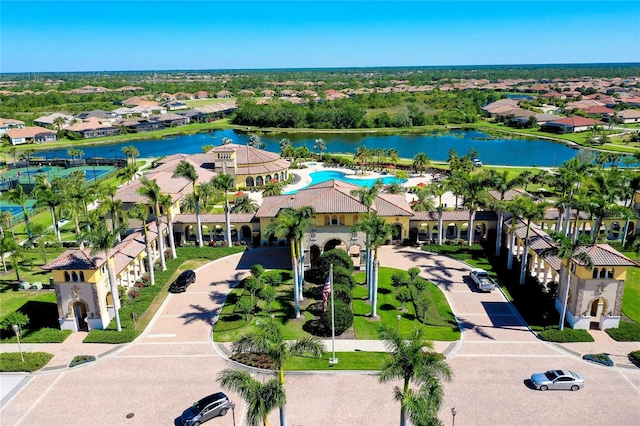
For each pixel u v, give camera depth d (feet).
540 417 123.75
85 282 166.91
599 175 223.30
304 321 175.42
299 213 170.40
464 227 272.72
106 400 133.39
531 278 207.31
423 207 263.70
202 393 135.64
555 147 560.61
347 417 124.06
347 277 195.52
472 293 196.75
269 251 244.83
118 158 508.94
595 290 163.94
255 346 108.06
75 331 171.94
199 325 173.88
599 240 220.23
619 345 157.89
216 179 241.96
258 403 100.42
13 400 134.10
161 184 290.15
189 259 236.84
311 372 143.74
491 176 232.53
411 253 240.53
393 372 102.27
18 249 211.61
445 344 159.43
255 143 524.11
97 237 163.53
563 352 154.30
